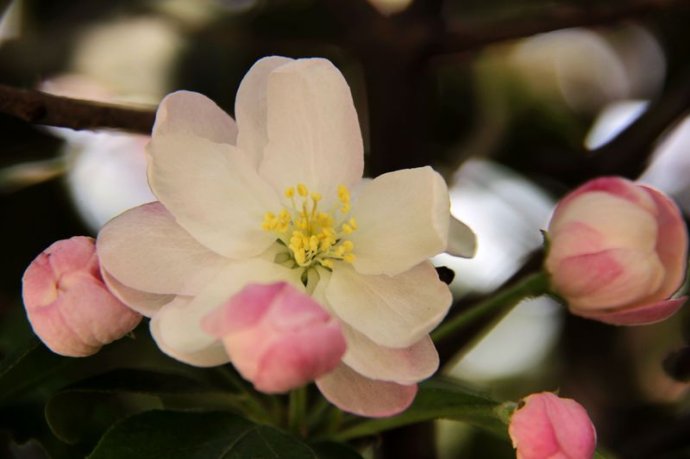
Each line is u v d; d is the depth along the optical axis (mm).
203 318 296
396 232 315
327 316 293
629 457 373
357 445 335
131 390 327
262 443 315
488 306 335
